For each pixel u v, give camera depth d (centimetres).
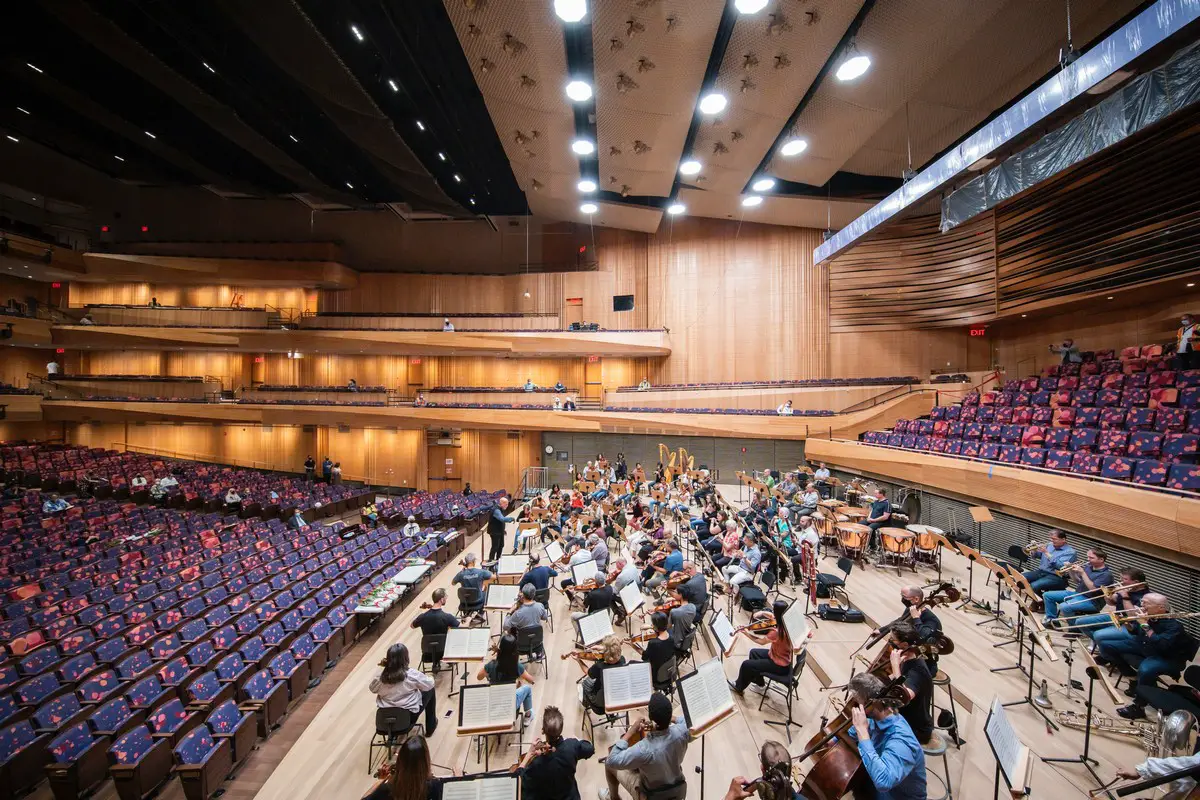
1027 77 1070
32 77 1521
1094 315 1396
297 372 2502
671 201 1827
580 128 1380
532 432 2212
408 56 1293
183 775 483
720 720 391
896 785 315
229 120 1594
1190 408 889
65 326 2295
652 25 927
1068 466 891
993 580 880
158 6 1138
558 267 2517
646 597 842
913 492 1170
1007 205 1493
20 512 1352
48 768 493
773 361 2028
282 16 1065
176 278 2412
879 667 428
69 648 699
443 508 1595
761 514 1028
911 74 1019
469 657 556
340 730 598
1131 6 868
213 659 675
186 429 2512
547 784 372
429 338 2162
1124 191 1160
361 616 865
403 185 1941
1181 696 472
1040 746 479
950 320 1694
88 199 2555
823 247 1168
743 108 1166
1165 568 700
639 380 2272
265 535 1286
